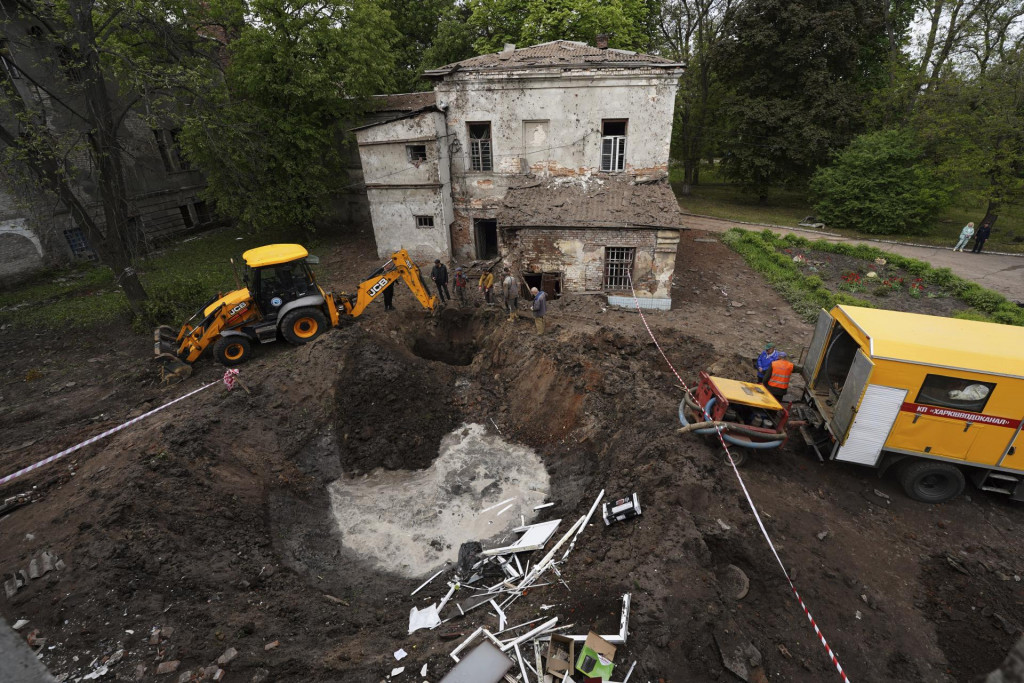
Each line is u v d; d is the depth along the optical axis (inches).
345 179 1019.9
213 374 528.4
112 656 242.5
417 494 410.6
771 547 290.4
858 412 331.3
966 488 362.3
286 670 245.1
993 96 890.1
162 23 649.0
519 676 236.7
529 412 491.2
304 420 469.4
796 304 689.0
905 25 1299.2
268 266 541.3
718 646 241.0
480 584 325.7
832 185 1072.2
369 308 661.3
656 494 326.3
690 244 960.9
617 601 263.7
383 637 281.7
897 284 748.0
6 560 292.0
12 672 114.5
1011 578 295.1
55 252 860.0
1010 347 315.9
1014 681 108.5
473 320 642.2
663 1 1368.1
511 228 679.1
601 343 539.8
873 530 322.7
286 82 831.7
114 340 623.5
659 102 707.4
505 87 735.7
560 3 971.9
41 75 775.1
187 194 1091.9
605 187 744.3
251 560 329.7
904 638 258.5
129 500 322.0
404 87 1263.5
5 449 417.4
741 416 370.6
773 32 1128.2
